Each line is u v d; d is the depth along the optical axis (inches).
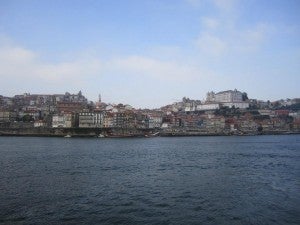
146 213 2198.6
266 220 2073.1
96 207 2317.9
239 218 2111.2
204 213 2206.0
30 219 2042.3
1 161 4825.3
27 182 3129.9
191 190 2866.6
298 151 7170.3
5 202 2391.7
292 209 2293.3
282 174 3764.8
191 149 7731.3
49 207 2292.1
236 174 3750.0
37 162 4736.7
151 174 3725.4
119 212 2212.1
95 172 3828.7
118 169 4114.2
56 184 3058.6
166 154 6338.6
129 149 7603.4
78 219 2062.0
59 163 4643.2
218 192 2792.8
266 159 5438.0
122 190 2849.4
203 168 4249.5
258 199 2559.1
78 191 2783.0
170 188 2945.4
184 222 2036.2
